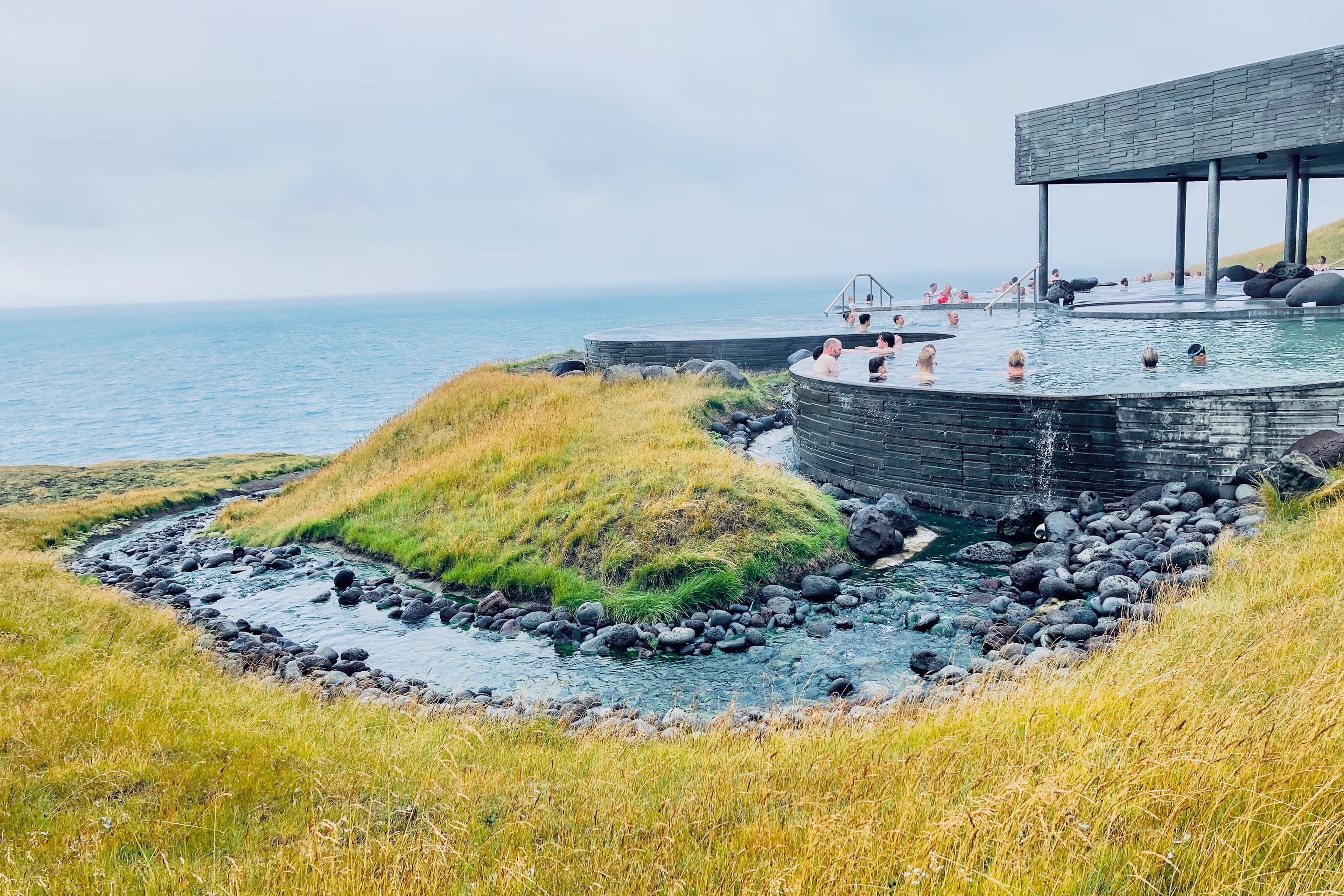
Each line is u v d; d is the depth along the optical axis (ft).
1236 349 64.59
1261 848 13.85
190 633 44.57
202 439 285.43
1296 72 79.97
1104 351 70.03
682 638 42.01
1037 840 14.64
